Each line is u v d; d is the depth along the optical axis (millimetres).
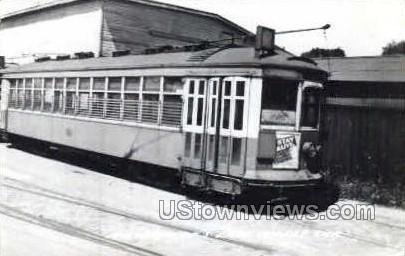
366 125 13492
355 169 13625
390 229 10125
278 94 10867
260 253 8070
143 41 24281
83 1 24375
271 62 10680
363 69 13930
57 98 17438
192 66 11805
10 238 7969
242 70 10742
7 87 21141
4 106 21188
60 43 26312
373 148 13375
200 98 11562
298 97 11062
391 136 13094
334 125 14047
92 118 15383
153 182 13820
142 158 13234
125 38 23766
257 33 10938
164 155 12523
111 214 10031
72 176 14336
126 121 13922
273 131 10742
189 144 11758
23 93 19844
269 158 10680
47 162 16969
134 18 23891
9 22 31984
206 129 11336
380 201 12594
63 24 26109
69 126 16578
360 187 13172
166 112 12578
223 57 11391
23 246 7609
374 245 8938
